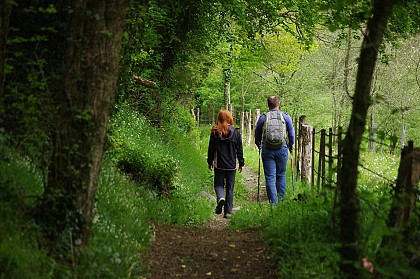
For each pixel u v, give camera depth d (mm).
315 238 8734
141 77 20656
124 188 11766
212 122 50625
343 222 6234
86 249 7188
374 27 6195
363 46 6246
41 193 8156
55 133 7254
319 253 7914
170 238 10812
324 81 42281
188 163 21250
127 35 11023
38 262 6387
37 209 7238
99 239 7902
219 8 24469
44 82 8039
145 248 9273
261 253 9586
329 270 6707
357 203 6238
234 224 13469
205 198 17188
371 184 13656
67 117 7113
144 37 12203
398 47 20109
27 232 6828
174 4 22141
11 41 7359
